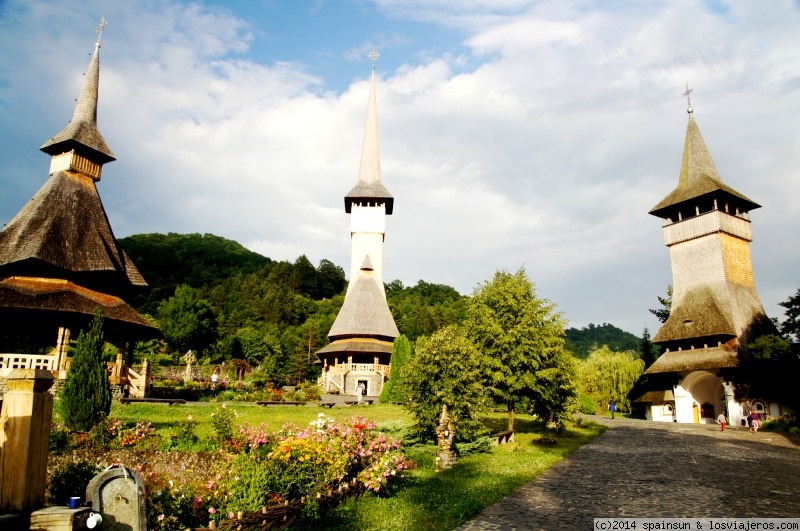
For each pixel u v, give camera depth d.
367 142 59.81
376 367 44.78
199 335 67.75
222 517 8.80
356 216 55.78
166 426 19.27
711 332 40.81
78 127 31.41
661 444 23.98
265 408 27.61
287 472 10.10
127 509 7.07
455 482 13.78
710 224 44.69
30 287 26.45
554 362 23.61
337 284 124.88
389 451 14.16
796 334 35.19
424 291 126.31
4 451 6.54
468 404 18.31
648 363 61.69
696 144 48.66
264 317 88.81
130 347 32.00
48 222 28.11
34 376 6.73
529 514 10.99
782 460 19.23
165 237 137.25
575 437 25.91
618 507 11.60
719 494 12.95
